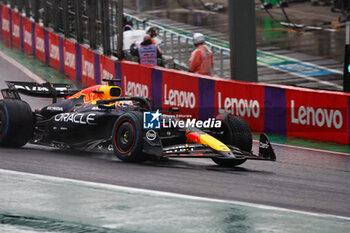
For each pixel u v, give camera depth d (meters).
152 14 132.88
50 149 35.44
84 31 73.81
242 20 51.47
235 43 51.56
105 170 27.17
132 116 28.89
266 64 84.56
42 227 17.30
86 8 71.50
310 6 126.62
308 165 33.00
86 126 32.12
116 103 31.83
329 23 110.25
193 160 32.53
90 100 33.50
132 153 28.73
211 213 19.39
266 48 95.88
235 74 51.81
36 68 76.88
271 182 26.77
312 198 23.64
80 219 18.16
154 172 27.14
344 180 28.72
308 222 18.88
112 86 33.06
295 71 79.25
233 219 18.78
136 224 17.83
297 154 36.97
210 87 48.53
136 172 26.91
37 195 20.89
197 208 19.97
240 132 30.28
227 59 85.31
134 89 57.28
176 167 29.25
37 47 85.06
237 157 28.05
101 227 17.41
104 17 64.06
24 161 28.97
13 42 96.75
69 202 20.11
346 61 45.47
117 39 62.34
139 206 19.92
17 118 33.59
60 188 22.12
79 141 33.22
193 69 55.59
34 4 86.25
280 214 19.70
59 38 76.38
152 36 70.88
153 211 19.36
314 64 83.00
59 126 33.66
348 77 45.47
